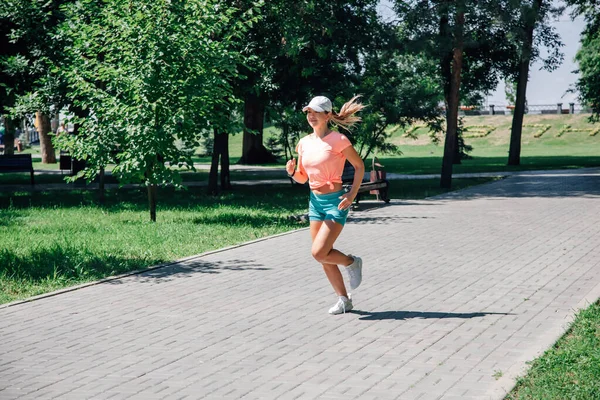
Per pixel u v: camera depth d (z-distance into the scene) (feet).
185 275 31.07
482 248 36.83
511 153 127.24
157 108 46.65
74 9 50.31
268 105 71.41
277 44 67.00
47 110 61.52
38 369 18.67
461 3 72.95
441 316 23.34
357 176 23.15
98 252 36.32
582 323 21.56
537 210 54.29
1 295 27.40
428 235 41.83
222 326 22.65
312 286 28.45
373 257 34.73
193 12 48.39
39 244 38.83
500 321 22.53
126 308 25.27
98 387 17.25
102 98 47.34
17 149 199.00
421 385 16.89
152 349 20.29
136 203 63.31
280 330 22.06
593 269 30.73
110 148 47.85
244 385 17.22
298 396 16.40
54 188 80.64
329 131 23.58
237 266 32.94
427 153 199.93
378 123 76.43
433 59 80.94
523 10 78.38
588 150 198.18
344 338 21.04
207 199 67.31
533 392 16.03
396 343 20.38
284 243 39.47
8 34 61.82
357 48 75.56
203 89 46.93
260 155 145.59
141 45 46.93
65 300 26.68
